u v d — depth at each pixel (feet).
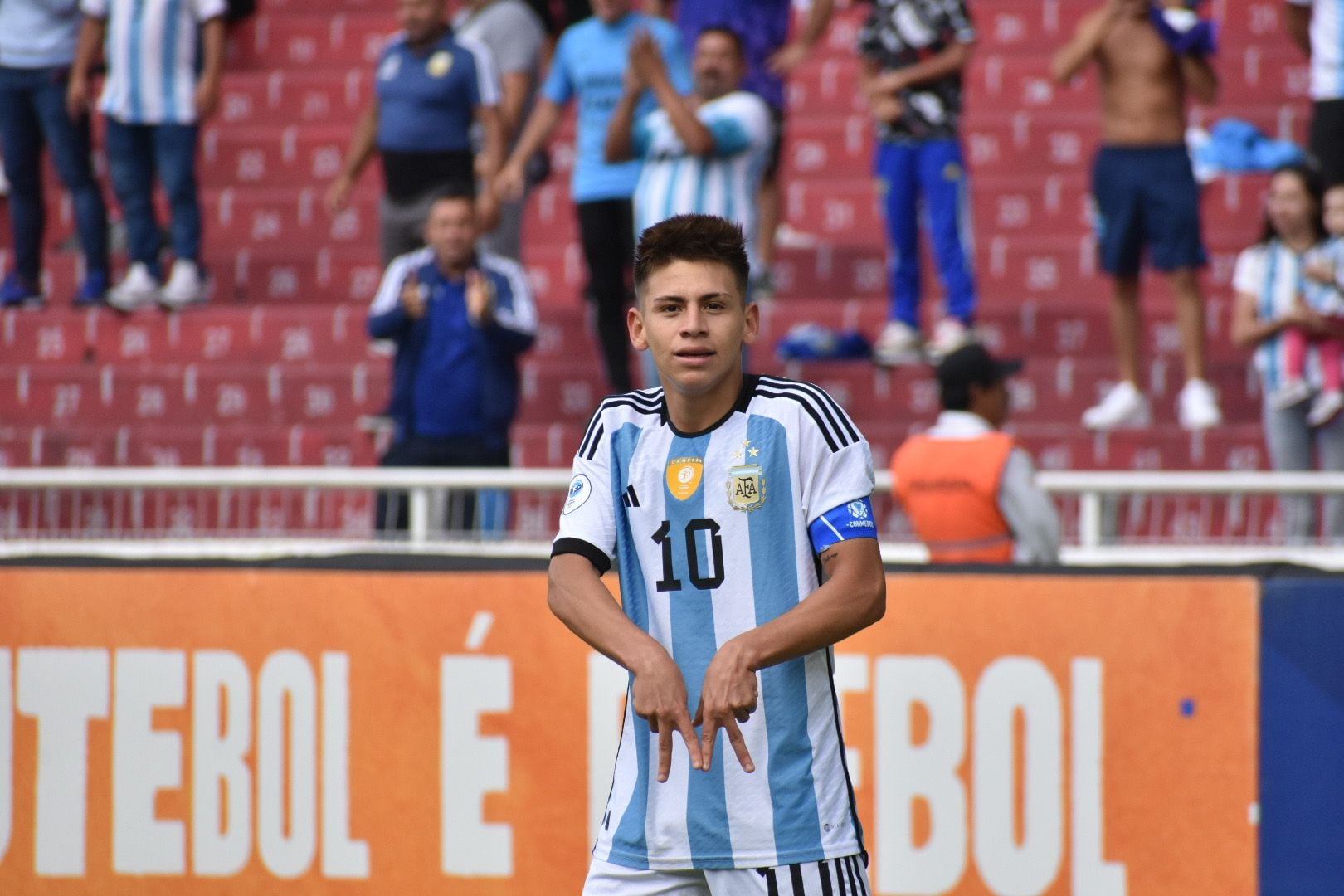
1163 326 99.76
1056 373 96.07
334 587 52.90
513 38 103.91
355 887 52.65
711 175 85.61
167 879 53.67
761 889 34.19
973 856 50.11
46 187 123.34
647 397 35.65
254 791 53.31
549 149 114.93
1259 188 107.14
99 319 108.47
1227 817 48.96
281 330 107.14
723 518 34.35
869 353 97.25
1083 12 123.65
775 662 32.04
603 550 34.83
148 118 104.94
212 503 78.89
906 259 95.30
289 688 53.16
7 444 102.83
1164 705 49.29
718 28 85.97
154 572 53.98
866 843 50.65
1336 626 48.55
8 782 54.54
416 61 94.89
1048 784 49.83
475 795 51.96
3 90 106.83
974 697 50.24
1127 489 62.03
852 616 32.63
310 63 131.13
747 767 31.27
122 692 54.08
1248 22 120.37
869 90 94.38
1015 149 114.52
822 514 33.86
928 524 58.29
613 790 35.83
